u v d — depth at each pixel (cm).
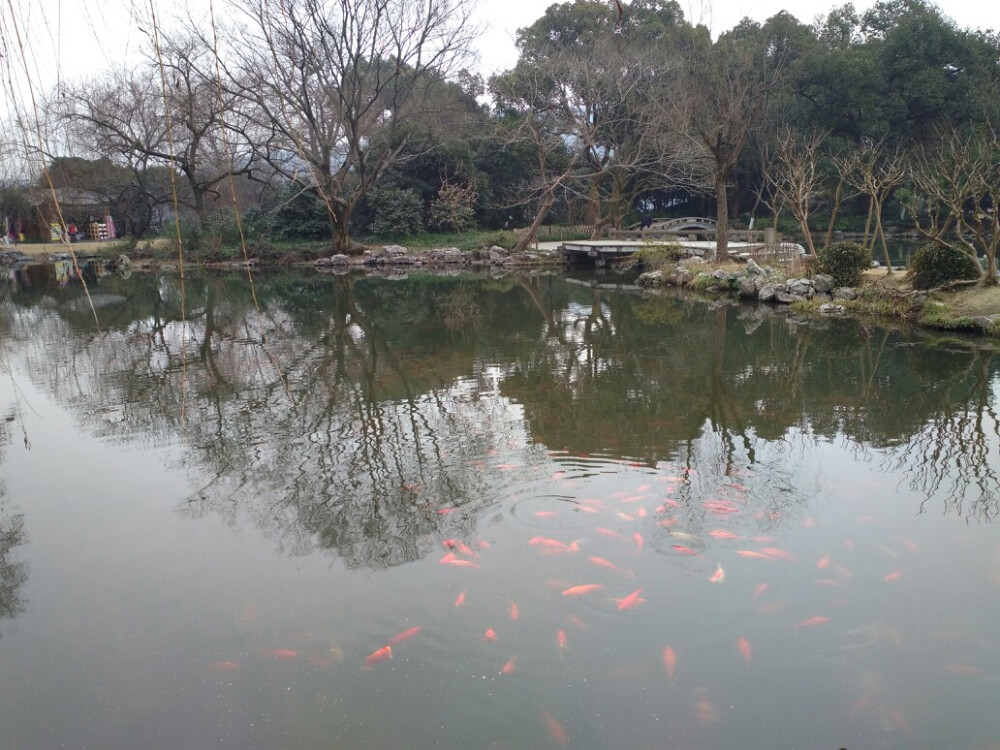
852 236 3077
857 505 515
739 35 3130
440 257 2844
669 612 386
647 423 729
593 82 2491
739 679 336
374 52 2484
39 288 2286
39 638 387
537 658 353
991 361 947
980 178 1219
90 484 600
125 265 2903
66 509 550
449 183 3362
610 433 696
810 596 399
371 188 3188
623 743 300
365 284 2269
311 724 317
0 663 367
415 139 3034
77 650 376
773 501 524
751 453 630
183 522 523
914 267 1283
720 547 455
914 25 2912
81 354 1161
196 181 3092
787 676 337
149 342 1273
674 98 2088
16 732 318
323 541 485
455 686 336
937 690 327
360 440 693
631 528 483
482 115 3469
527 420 748
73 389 920
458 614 390
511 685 335
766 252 1869
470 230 3394
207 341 1272
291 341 1255
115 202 3012
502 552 456
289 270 2834
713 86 1984
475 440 684
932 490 540
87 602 420
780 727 307
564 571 429
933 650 353
